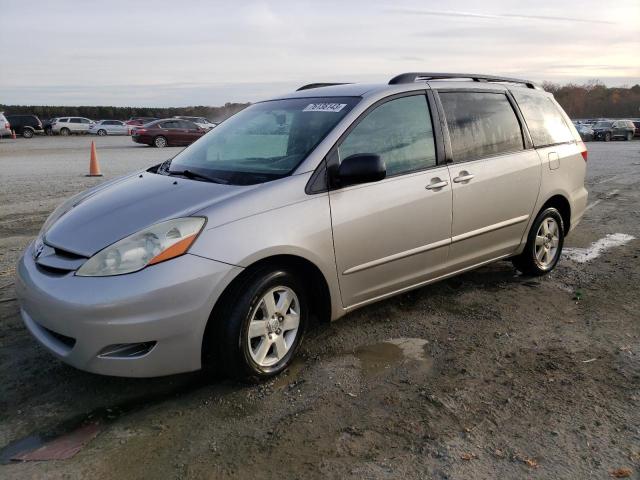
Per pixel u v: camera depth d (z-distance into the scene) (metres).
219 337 3.04
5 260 5.66
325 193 3.35
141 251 2.83
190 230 2.90
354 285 3.57
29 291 2.99
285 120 3.89
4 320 4.07
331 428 2.78
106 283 2.77
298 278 3.34
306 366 3.43
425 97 4.04
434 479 2.40
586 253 5.96
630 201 9.32
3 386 3.21
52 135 43.97
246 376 3.14
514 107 4.70
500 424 2.80
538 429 2.76
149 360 2.84
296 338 3.37
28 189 10.66
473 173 4.15
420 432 2.73
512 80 4.91
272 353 3.28
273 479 2.41
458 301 4.52
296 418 2.87
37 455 2.59
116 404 3.04
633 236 6.74
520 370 3.37
